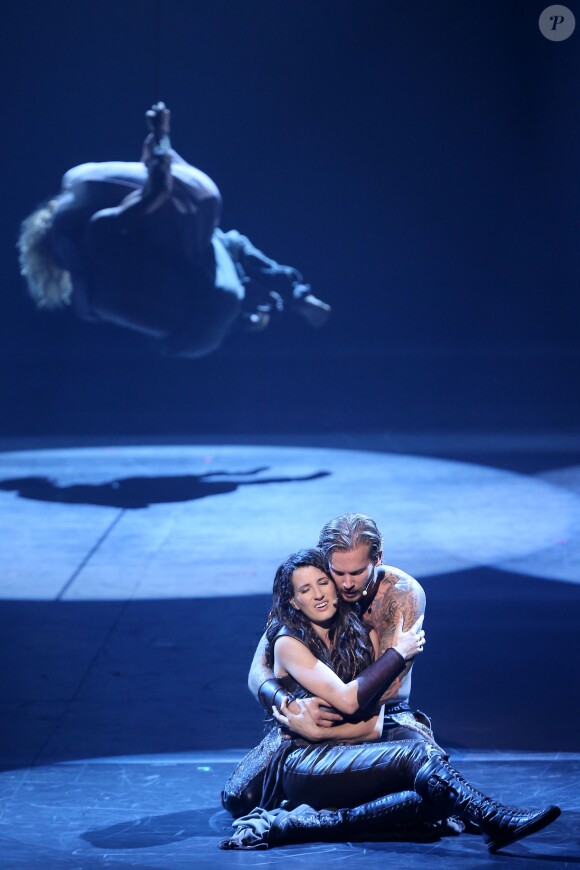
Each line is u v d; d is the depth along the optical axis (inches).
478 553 799.1
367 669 385.1
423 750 375.9
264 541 848.9
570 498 988.6
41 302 1034.1
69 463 1226.0
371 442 1352.1
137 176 974.4
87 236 960.9
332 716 385.7
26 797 423.5
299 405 1702.8
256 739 486.3
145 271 960.9
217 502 998.4
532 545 820.0
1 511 973.8
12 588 731.4
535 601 685.9
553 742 475.5
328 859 358.6
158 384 1959.9
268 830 377.7
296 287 1079.6
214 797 422.6
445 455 1243.2
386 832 380.8
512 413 1590.8
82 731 498.3
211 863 356.2
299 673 385.7
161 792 428.5
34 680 565.6
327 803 386.0
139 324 984.9
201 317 989.8
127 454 1285.7
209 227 979.3
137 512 962.1
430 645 610.9
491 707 520.7
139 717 514.9
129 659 595.2
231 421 1558.8
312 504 982.4
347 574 386.0
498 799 411.8
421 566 765.3
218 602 692.1
